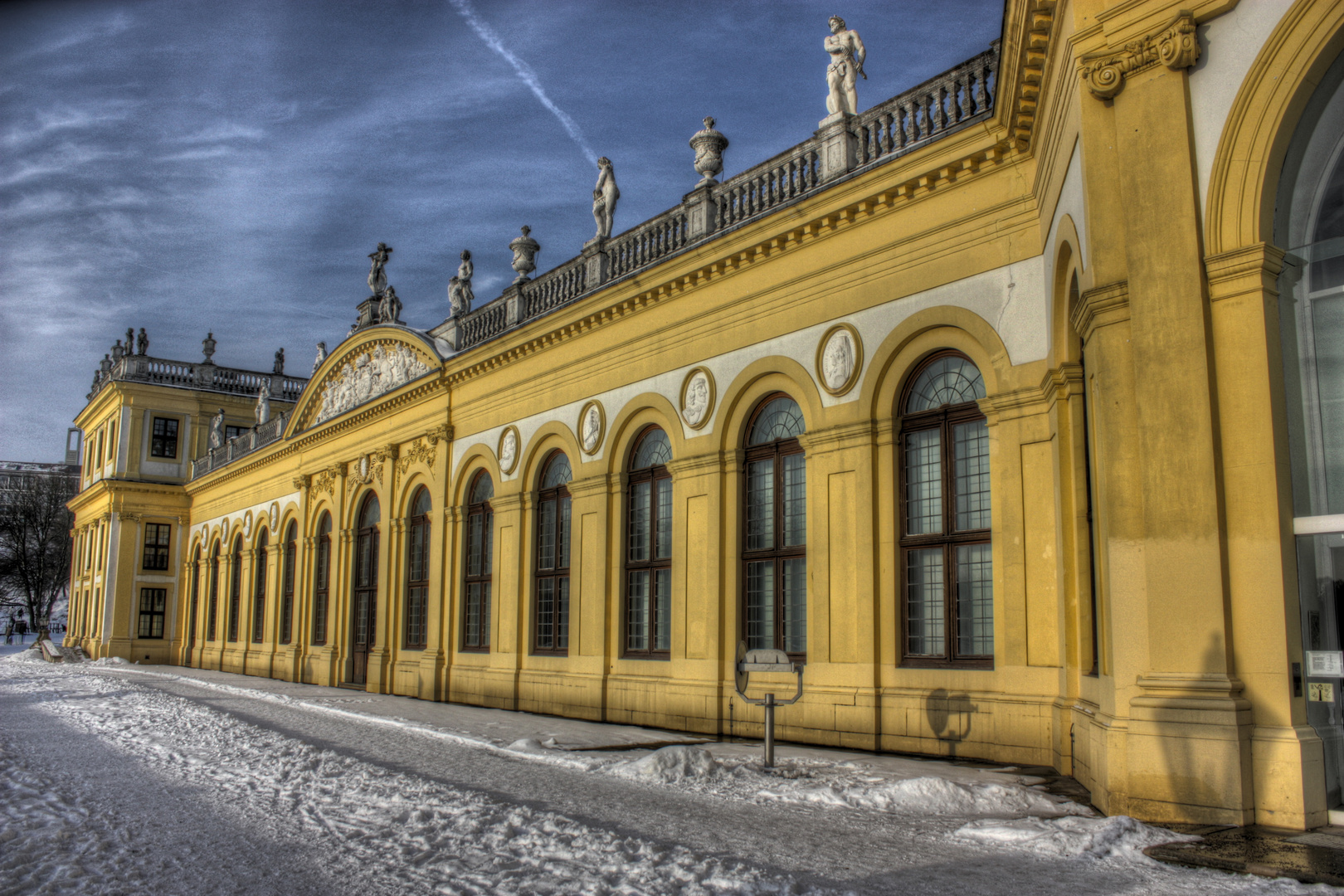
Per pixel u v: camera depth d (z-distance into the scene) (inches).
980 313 562.3
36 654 2208.4
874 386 612.1
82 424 2442.2
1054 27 435.8
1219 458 342.3
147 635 2028.8
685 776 449.4
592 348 871.1
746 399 711.1
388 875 276.1
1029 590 522.0
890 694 577.0
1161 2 365.4
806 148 684.7
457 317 1111.0
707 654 704.4
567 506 903.7
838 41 671.1
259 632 1635.1
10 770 494.0
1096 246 383.2
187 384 2160.4
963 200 577.9
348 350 1336.1
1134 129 370.6
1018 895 248.4
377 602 1214.9
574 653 842.8
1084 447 474.0
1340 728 326.6
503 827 336.2
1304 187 348.2
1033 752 505.4
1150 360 357.7
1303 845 292.7
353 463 1310.3
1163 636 345.7
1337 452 338.0
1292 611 330.6
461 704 989.8
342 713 836.6
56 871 283.7
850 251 641.0
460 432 1076.5
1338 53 332.5
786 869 277.6
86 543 2295.8
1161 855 281.7
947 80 597.9
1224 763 322.0
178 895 257.8
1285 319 346.3
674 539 749.3
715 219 762.8
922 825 342.3
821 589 626.5
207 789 433.4
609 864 282.0
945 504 576.1
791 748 590.2
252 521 1684.3
